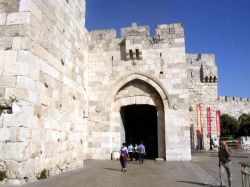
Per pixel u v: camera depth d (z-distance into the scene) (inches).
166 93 975.0
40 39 544.1
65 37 683.4
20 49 483.8
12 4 502.9
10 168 447.5
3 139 456.8
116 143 999.0
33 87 504.1
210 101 1706.4
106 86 1021.8
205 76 1707.7
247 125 2407.7
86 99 1004.6
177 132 947.3
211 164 824.3
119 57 1031.0
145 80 997.2
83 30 845.2
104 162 879.1
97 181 498.0
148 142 1374.3
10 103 465.4
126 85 1027.9
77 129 735.1
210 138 1647.4
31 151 483.2
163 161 920.9
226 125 2422.5
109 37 1051.9
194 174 617.9
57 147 601.3
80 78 792.3
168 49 1002.7
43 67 551.5
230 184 457.1
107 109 1005.8
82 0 844.6
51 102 582.2
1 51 486.6
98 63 1041.5
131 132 1392.7
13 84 471.8
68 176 556.1
